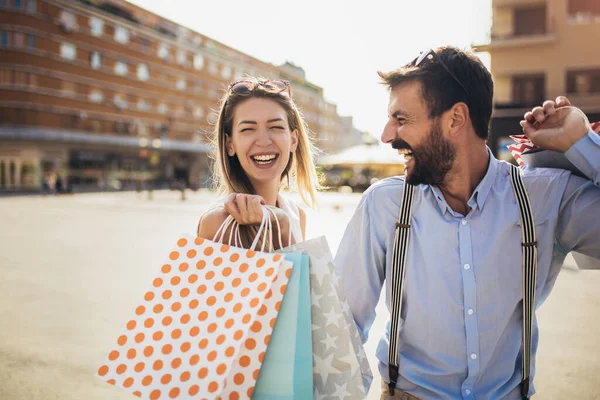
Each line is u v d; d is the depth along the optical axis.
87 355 4.00
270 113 1.54
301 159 1.91
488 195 1.36
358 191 34.22
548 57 22.09
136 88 42.44
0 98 33.62
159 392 1.06
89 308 5.25
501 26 22.77
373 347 4.30
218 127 1.62
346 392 1.15
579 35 21.70
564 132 1.28
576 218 1.37
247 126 1.52
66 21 36.25
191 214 17.73
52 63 35.66
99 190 38.62
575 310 5.22
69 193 32.69
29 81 34.44
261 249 1.21
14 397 3.30
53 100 35.94
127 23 40.97
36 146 35.88
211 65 50.47
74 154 38.66
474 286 1.32
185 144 47.31
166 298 1.14
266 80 1.62
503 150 22.61
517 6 22.42
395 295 1.40
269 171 1.55
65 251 8.96
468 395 1.35
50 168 37.03
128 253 8.76
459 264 1.34
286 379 1.10
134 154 43.72
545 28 22.17
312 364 1.15
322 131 77.62
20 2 33.56
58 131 36.41
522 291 1.34
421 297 1.37
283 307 1.11
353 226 1.51
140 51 42.59
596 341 4.30
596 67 21.56
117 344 1.12
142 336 1.12
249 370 1.07
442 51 1.31
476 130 1.33
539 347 4.19
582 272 7.08
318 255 1.18
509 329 1.37
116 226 13.47
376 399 3.36
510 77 22.73
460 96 1.29
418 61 1.31
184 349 1.08
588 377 3.60
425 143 1.31
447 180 1.37
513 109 22.41
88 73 38.34
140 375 1.09
